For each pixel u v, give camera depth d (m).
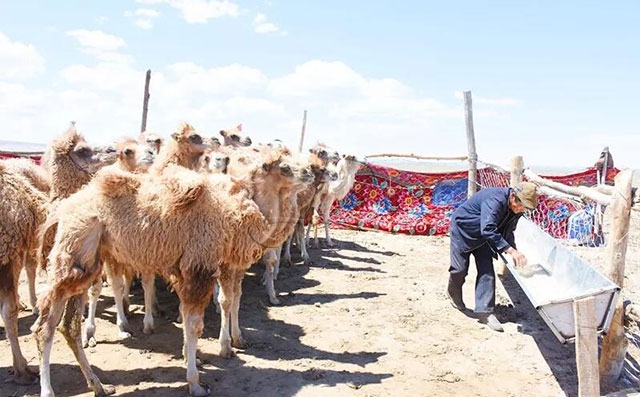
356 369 6.19
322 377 5.93
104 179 5.19
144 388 5.50
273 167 6.23
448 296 9.15
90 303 6.52
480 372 6.22
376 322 7.79
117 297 6.83
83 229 5.09
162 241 5.29
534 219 13.71
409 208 15.43
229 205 5.71
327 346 6.86
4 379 5.55
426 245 13.68
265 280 9.17
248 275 10.23
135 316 7.62
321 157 10.80
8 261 5.46
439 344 7.03
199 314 5.43
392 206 15.53
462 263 7.94
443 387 5.81
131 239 5.26
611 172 14.72
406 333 7.39
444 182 15.27
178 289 5.48
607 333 5.73
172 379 5.72
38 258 5.39
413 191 15.44
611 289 5.14
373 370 6.18
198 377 5.42
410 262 11.75
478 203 7.69
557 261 7.23
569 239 13.63
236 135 11.38
